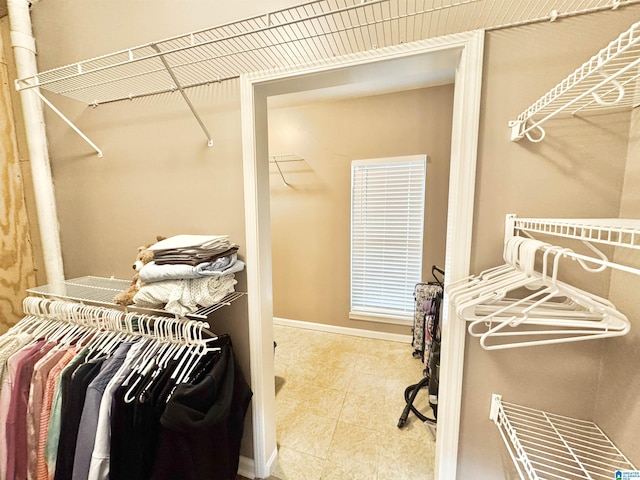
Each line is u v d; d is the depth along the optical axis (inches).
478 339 36.9
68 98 56.2
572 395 34.0
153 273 38.1
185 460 33.4
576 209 31.9
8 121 57.4
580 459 33.3
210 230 49.9
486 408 37.6
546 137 32.0
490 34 32.7
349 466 55.5
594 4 29.3
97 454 34.1
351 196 110.0
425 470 54.6
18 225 59.4
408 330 109.1
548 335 34.4
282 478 52.9
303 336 115.9
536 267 33.9
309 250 119.3
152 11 47.3
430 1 33.8
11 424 39.6
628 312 28.1
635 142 28.1
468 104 33.7
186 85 47.5
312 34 38.7
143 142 52.2
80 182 58.2
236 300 49.8
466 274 36.3
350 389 80.4
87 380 37.0
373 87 95.0
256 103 44.9
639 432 26.1
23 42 55.0
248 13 41.9
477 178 34.9
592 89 19.0
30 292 56.9
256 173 45.6
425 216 102.1
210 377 36.2
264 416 51.3
